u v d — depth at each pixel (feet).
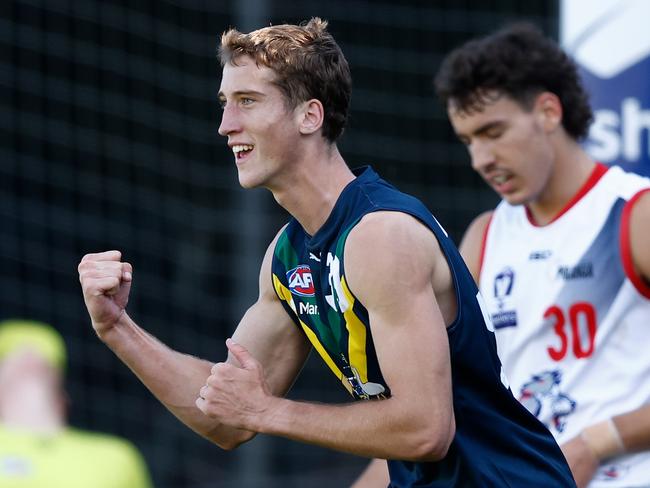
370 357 32.50
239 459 71.92
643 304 41.57
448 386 31.12
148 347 35.45
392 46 82.23
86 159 78.95
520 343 42.83
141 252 79.77
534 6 81.66
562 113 42.37
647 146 49.03
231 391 32.19
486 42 42.55
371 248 31.17
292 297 34.12
